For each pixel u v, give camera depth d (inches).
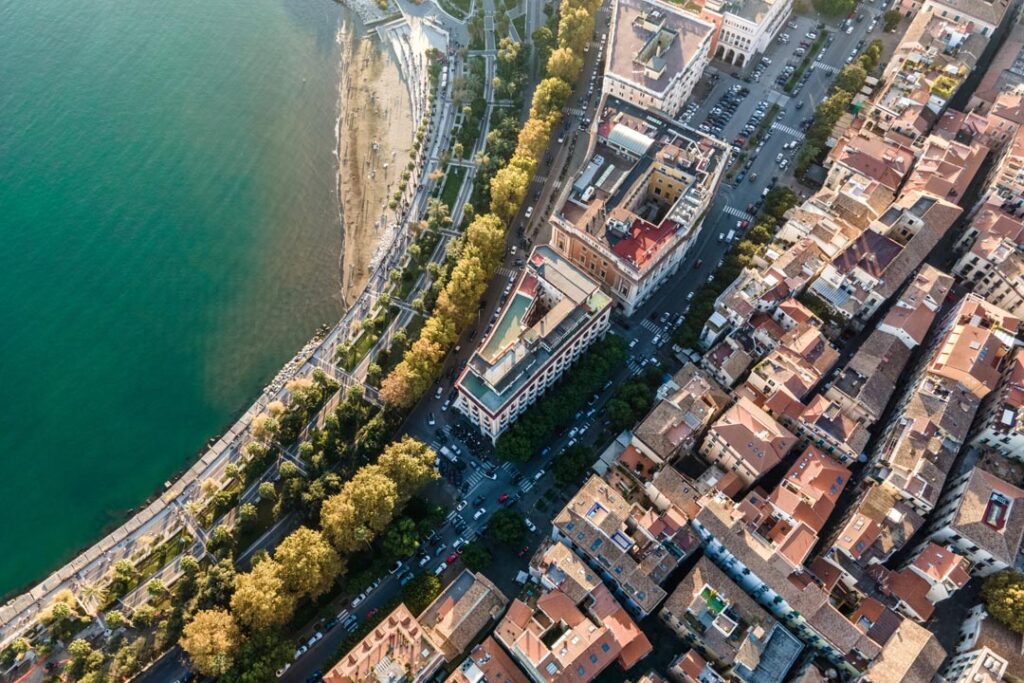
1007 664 7253.9
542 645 7677.2
